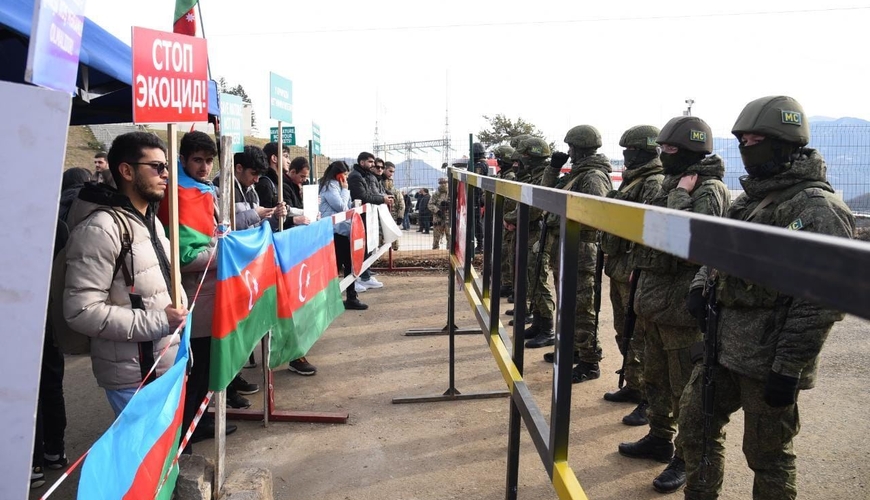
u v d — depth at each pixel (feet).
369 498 11.01
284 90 15.49
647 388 12.24
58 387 11.58
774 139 7.68
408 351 19.81
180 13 9.45
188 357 7.97
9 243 4.76
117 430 5.42
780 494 8.08
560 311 6.04
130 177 8.59
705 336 8.38
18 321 4.81
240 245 10.16
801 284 2.31
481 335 21.68
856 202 30.86
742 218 8.30
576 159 17.60
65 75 5.35
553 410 6.30
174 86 7.74
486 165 35.17
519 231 8.29
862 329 21.53
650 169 13.85
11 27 8.23
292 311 12.91
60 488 11.14
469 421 14.38
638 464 12.19
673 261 10.79
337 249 23.95
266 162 15.61
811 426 13.65
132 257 8.26
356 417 14.62
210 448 12.96
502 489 11.25
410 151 59.06
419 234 60.70
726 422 8.77
